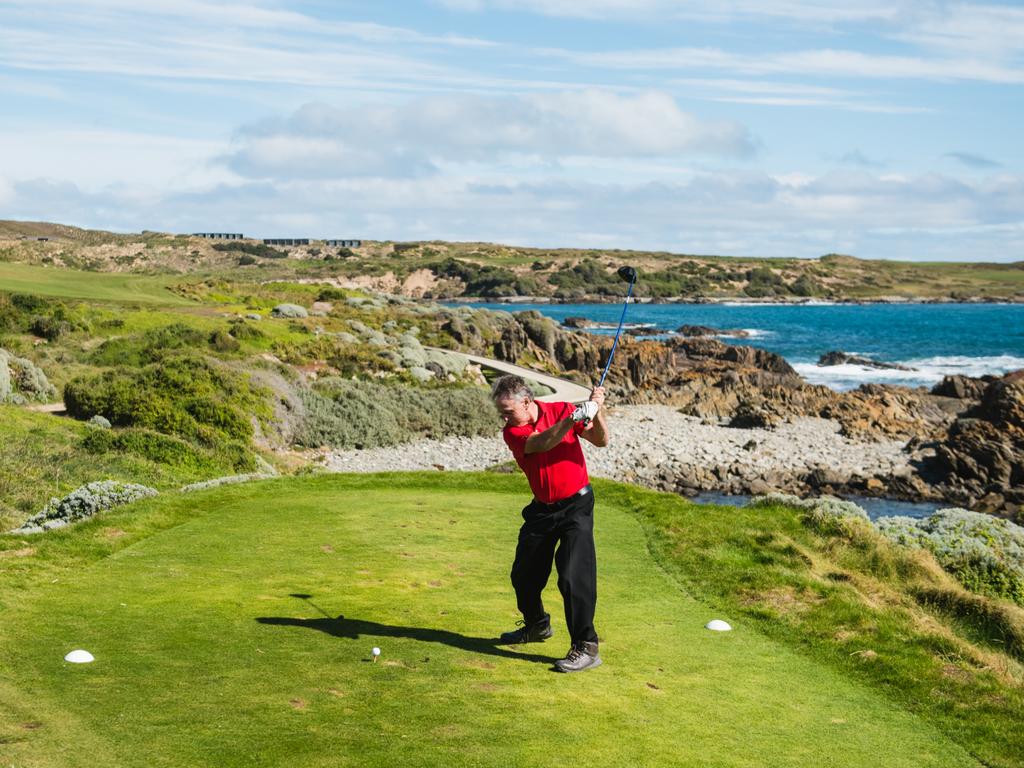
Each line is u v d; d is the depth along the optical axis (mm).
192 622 7230
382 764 4656
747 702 6227
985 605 11070
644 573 10125
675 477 34625
